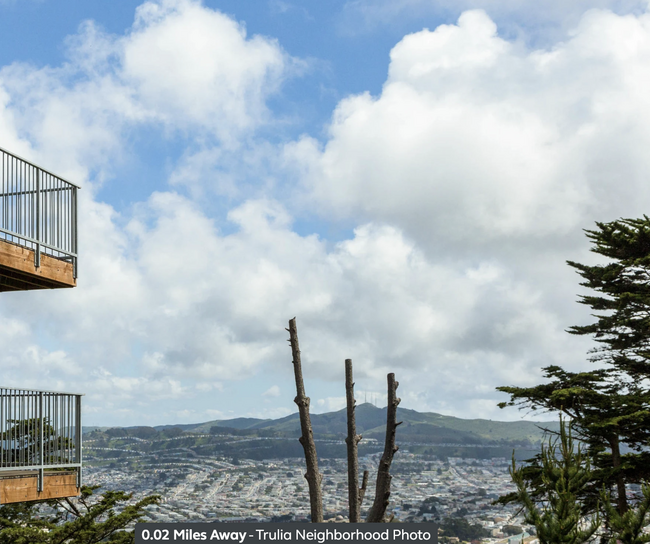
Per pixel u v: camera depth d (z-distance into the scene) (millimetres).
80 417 13117
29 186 12938
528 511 10172
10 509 20203
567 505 9844
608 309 21375
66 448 12930
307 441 9555
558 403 19672
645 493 10453
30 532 18469
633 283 21328
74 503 21938
